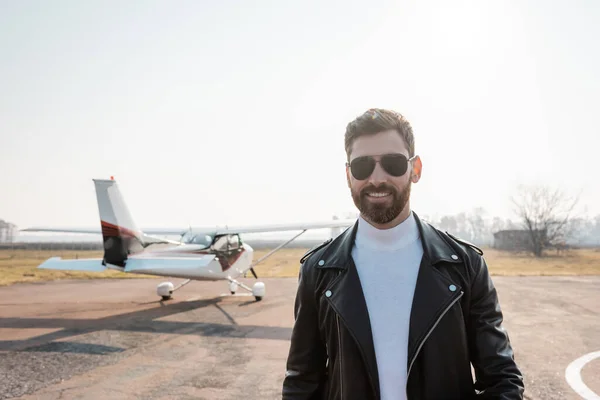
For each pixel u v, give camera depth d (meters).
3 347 5.80
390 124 1.18
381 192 1.17
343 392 1.15
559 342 5.89
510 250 43.72
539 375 4.44
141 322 7.65
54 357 5.29
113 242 9.40
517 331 6.60
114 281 15.97
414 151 1.25
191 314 8.52
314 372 1.33
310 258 1.36
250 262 11.40
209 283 15.16
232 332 6.79
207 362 5.05
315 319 1.33
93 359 5.19
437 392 1.08
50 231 12.76
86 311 8.89
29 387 4.14
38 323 7.57
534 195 36.88
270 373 4.60
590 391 3.96
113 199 9.41
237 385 4.21
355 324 1.15
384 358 1.12
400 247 1.23
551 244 36.78
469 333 1.20
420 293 1.14
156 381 4.34
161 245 10.42
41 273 18.70
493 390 1.10
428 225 1.32
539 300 9.88
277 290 12.57
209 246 10.21
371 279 1.21
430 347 1.10
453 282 1.16
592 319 7.59
